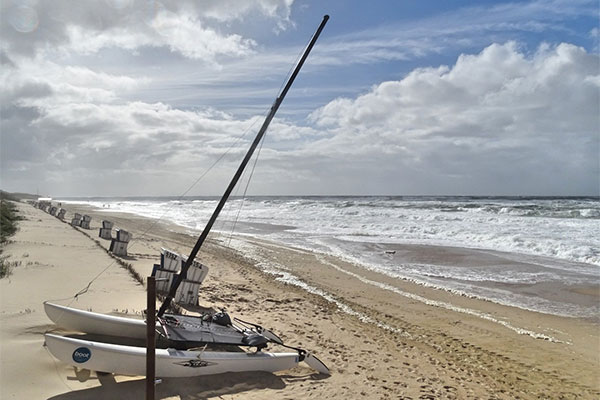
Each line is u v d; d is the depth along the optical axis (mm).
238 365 6383
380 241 21906
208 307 9766
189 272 9766
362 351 7871
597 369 7422
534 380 6969
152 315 4785
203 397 5512
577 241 19031
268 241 22672
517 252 18219
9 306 7891
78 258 13617
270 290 12188
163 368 5805
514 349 8266
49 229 22688
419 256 17703
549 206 36406
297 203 60750
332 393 6016
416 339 8703
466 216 30688
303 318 9641
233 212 48562
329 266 15914
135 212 53219
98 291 9461
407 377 6836
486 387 6656
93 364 5426
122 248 15391
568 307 10875
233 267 15438
